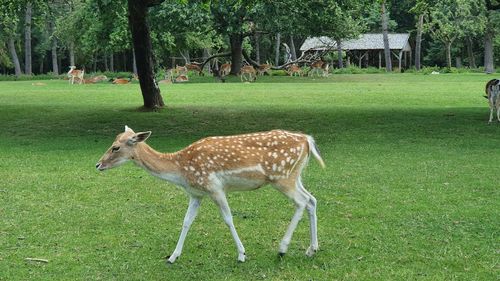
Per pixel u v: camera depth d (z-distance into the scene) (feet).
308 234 22.90
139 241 22.43
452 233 22.70
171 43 128.16
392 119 55.36
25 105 70.38
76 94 88.84
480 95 81.82
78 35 145.07
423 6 72.79
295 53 196.85
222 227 23.97
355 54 202.18
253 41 196.54
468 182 30.58
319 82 118.52
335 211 25.84
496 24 166.20
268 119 57.67
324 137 46.42
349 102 75.20
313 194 28.60
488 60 173.58
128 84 118.01
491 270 19.11
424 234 22.67
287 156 19.53
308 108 66.54
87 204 27.40
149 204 27.35
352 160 36.70
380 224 23.95
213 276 19.03
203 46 145.28
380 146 41.81
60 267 19.88
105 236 22.98
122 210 26.40
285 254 20.61
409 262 19.94
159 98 65.46
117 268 19.79
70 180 31.96
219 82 121.39
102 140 46.32
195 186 19.57
